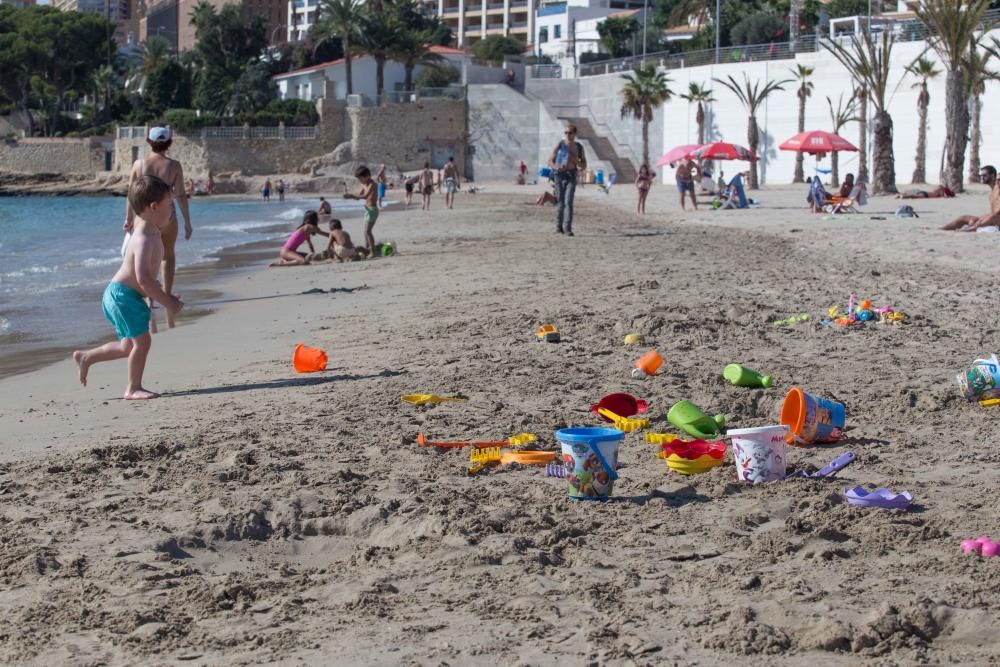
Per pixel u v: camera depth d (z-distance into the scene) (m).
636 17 106.69
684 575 4.35
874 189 42.62
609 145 76.50
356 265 19.47
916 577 4.30
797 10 72.69
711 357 9.20
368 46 85.44
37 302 15.34
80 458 6.21
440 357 9.41
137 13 194.00
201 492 5.56
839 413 6.54
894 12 76.44
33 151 93.25
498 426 6.96
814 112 61.94
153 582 4.38
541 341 10.04
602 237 23.84
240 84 90.56
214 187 77.25
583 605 4.10
